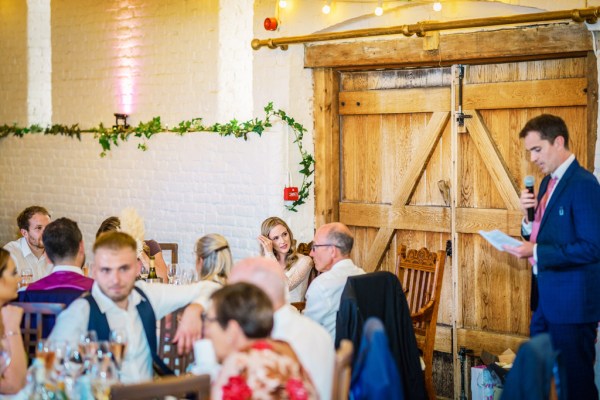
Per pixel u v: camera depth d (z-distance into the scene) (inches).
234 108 262.5
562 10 193.3
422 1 214.8
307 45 237.0
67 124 297.7
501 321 215.9
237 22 260.8
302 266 218.2
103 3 285.0
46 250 159.0
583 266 160.2
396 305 168.1
